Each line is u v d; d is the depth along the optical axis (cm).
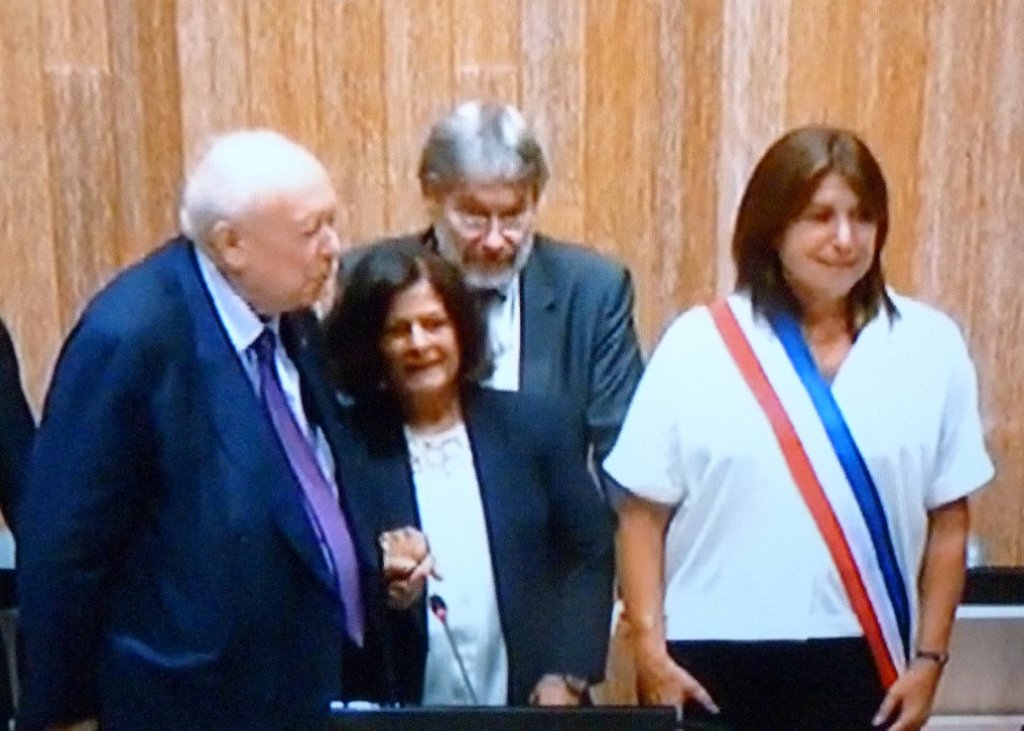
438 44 297
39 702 197
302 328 204
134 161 301
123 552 196
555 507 218
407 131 301
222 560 191
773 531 210
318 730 199
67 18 294
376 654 208
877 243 206
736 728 217
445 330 208
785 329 209
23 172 299
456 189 223
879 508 209
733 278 290
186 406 189
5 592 262
